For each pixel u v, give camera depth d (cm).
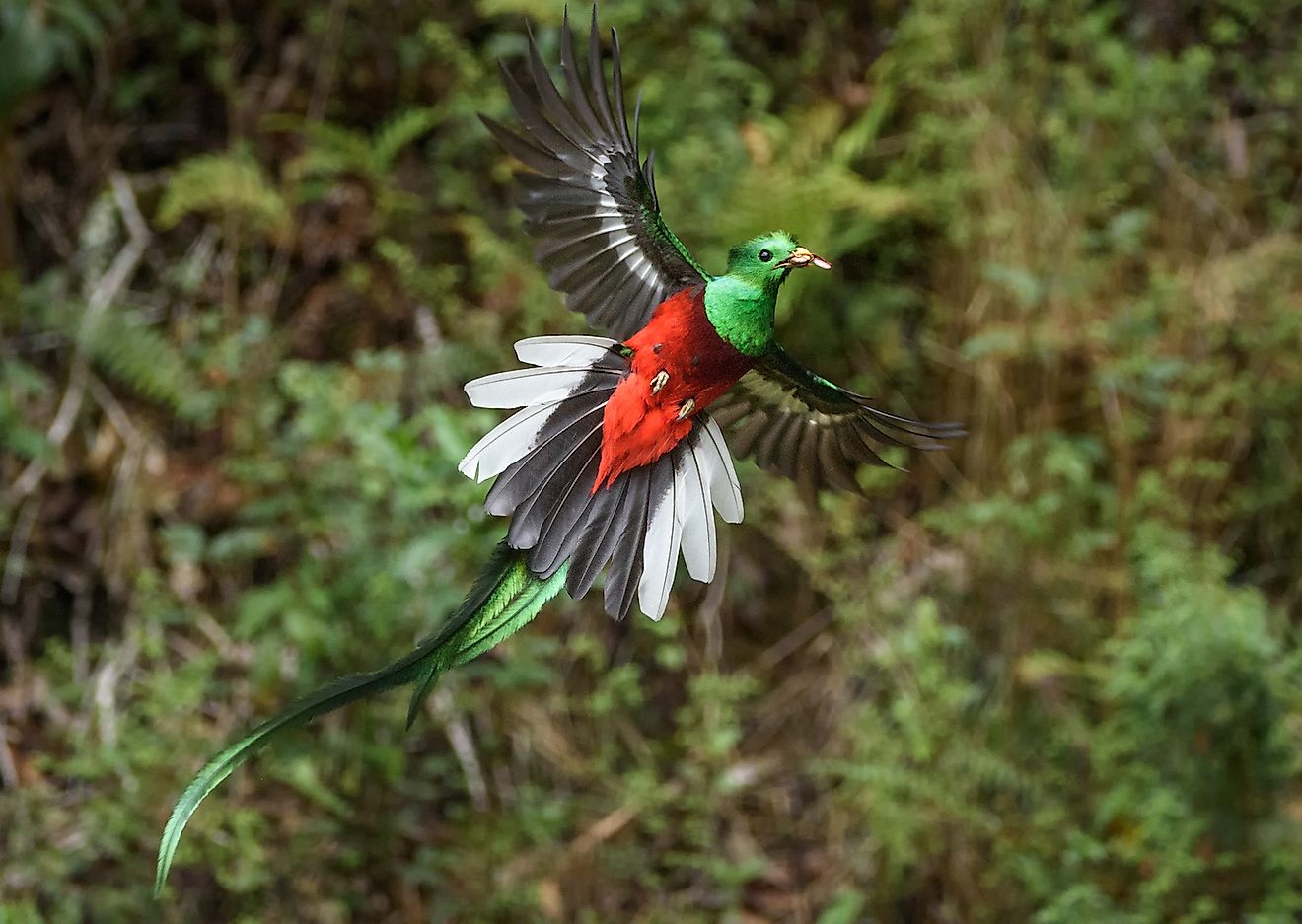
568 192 555
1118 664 1067
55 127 1305
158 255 1273
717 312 541
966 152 1223
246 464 1114
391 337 1230
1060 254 1206
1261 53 1354
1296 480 1204
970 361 1205
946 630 1088
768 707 1180
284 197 1252
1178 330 1212
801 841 1131
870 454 625
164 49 1330
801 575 1204
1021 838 1075
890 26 1335
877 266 1233
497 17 1289
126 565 1178
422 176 1268
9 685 1145
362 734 1051
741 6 1245
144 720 1111
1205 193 1275
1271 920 983
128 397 1224
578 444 545
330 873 1053
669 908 1086
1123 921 979
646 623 1174
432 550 973
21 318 1235
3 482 1194
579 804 1108
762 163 1170
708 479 559
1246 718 1020
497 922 1055
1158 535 1124
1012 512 1101
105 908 1008
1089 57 1300
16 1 1240
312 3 1329
